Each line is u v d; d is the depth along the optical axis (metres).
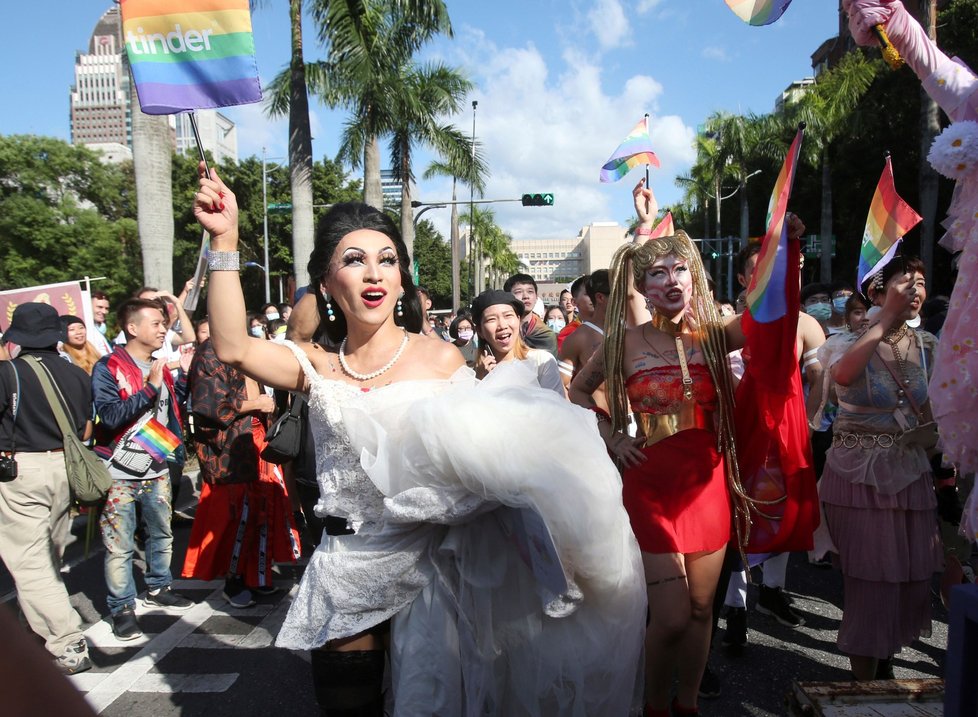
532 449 1.93
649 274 2.93
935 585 4.68
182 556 5.67
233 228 2.18
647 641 2.76
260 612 4.49
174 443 4.28
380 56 15.53
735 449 2.91
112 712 3.31
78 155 41.28
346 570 2.05
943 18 21.41
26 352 3.83
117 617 4.09
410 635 2.03
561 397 2.12
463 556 2.04
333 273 2.25
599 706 2.10
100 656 3.90
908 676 3.49
